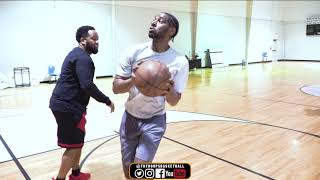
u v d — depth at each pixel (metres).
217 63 13.91
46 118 4.65
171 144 3.36
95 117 4.68
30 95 6.88
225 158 2.92
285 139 3.51
